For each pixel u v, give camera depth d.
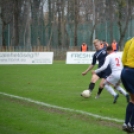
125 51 18.17
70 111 24.28
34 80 44.69
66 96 31.62
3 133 18.53
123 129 18.20
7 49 102.75
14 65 73.56
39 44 119.31
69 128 19.61
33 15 122.62
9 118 22.16
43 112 24.05
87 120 21.66
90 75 51.50
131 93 17.98
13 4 117.88
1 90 35.28
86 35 117.69
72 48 104.31
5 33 118.31
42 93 33.38
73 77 48.56
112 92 28.25
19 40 118.81
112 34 117.94
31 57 77.81
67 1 124.69
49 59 78.00
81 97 31.02
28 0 120.81
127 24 116.38
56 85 39.78
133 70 17.70
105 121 21.33
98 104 27.53
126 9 122.00
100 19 120.06
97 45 30.31
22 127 19.89
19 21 121.06
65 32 122.31
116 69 27.97
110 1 122.94
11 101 28.84
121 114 23.39
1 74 52.72
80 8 123.75
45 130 19.19
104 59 30.16
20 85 39.56
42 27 119.88
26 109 25.11
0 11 119.19
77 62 78.19
